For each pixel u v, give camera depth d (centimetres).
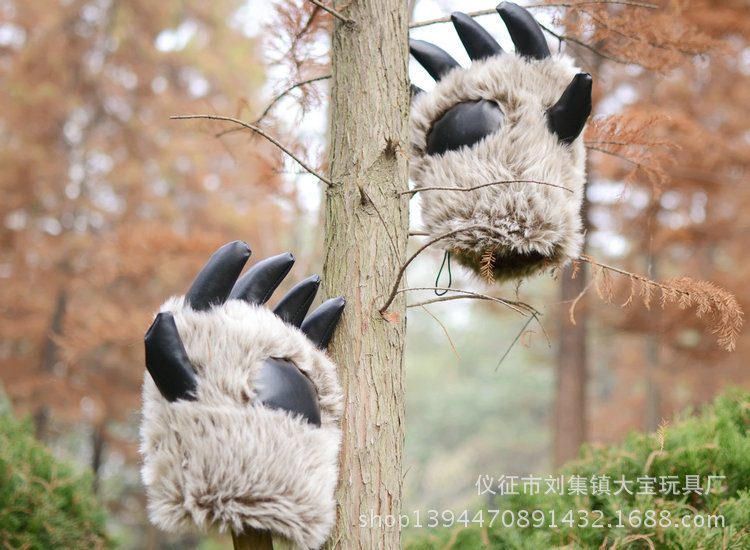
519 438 1903
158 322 162
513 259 214
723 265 997
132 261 588
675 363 938
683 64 298
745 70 698
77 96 988
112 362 1001
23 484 329
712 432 276
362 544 184
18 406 914
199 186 1011
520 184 197
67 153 1038
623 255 688
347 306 198
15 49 1043
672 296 210
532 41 213
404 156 204
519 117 203
